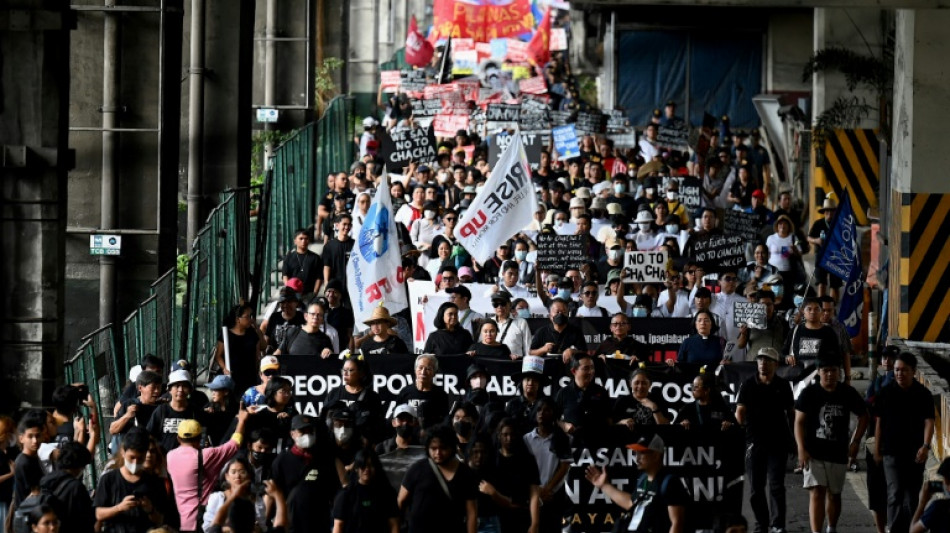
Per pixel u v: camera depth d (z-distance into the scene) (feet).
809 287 97.04
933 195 98.84
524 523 63.46
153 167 111.65
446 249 105.09
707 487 67.00
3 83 76.23
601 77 292.61
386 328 82.74
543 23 239.50
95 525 58.85
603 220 115.85
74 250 117.80
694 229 119.03
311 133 162.81
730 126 217.77
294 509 61.98
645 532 60.80
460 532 61.36
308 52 180.24
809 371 82.58
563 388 70.03
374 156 143.95
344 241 106.63
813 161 143.54
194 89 129.59
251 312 86.94
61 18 75.31
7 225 76.69
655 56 218.38
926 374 85.51
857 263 95.45
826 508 73.05
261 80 194.29
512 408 70.08
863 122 141.28
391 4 335.26
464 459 65.36
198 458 64.18
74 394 66.23
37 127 76.18
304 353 83.61
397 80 194.90
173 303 98.43
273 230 133.69
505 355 82.02
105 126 109.19
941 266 99.09
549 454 66.03
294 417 62.13
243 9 133.69
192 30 129.39
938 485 64.49
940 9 87.56
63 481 57.82
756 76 217.36
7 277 76.84
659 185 131.54
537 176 135.13
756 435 71.72
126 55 113.19
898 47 102.01
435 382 79.87
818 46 143.33
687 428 67.00
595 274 98.84
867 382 103.60
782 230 111.04
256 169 172.65
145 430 59.47
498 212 99.86
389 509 60.29
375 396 72.74
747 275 103.24
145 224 111.65
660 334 91.81
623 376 78.59
